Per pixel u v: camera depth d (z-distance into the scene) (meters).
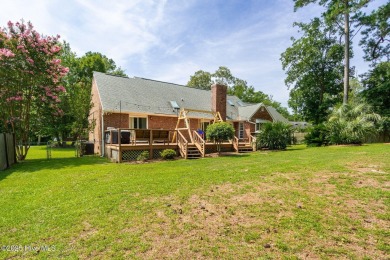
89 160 10.60
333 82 22.38
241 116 20.52
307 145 15.64
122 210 3.68
